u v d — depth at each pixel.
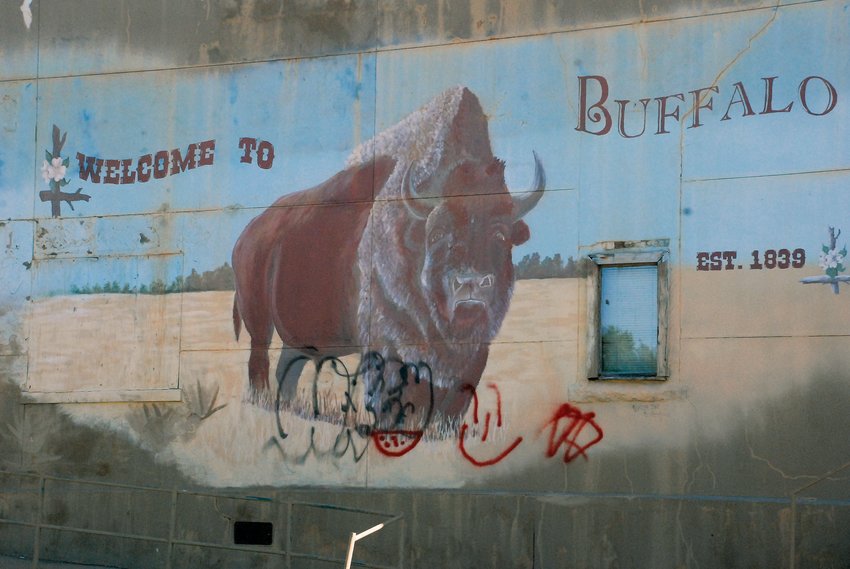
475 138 17.19
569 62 16.92
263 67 18.23
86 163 18.78
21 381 18.56
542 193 16.83
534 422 16.50
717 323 15.96
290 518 16.30
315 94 17.97
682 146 16.36
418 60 17.56
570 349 16.47
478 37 17.33
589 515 16.09
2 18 19.33
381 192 17.50
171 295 18.20
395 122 17.56
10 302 18.75
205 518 17.56
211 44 18.48
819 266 15.70
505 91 17.14
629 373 16.27
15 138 19.06
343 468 17.16
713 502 15.66
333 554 17.02
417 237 17.27
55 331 18.55
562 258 16.64
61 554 18.05
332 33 17.98
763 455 15.62
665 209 16.33
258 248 17.92
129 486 16.67
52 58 19.09
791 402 15.59
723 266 16.03
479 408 16.72
